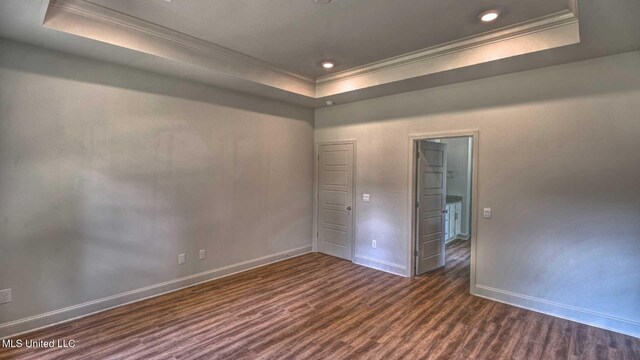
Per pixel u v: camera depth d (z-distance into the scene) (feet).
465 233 23.30
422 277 14.87
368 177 16.31
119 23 9.45
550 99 10.93
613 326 9.89
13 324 9.29
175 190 12.85
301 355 8.55
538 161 11.18
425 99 14.10
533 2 8.43
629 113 9.60
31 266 9.58
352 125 16.98
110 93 11.04
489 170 12.26
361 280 14.35
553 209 10.92
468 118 12.81
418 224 15.02
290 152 17.56
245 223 15.46
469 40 10.77
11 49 9.11
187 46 11.09
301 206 18.33
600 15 7.39
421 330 9.94
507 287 11.93
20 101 9.28
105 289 11.09
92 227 10.74
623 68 9.69
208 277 14.05
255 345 9.02
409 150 14.67
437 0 8.38
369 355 8.59
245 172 15.38
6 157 9.10
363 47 11.57
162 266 12.55
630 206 9.62
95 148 10.74
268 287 13.43
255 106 15.70
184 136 13.07
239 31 10.30
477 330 9.95
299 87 15.29
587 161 10.28
